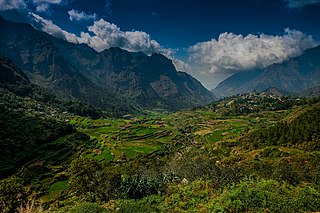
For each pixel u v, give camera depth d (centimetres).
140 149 13125
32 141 11000
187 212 2117
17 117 13138
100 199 3603
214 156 9850
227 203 1986
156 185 3238
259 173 3569
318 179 3350
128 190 3150
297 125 9244
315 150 7512
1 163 8969
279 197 1997
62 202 4422
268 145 9300
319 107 10075
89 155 11550
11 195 3822
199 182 2922
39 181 8400
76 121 18862
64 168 9850
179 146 14362
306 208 1870
